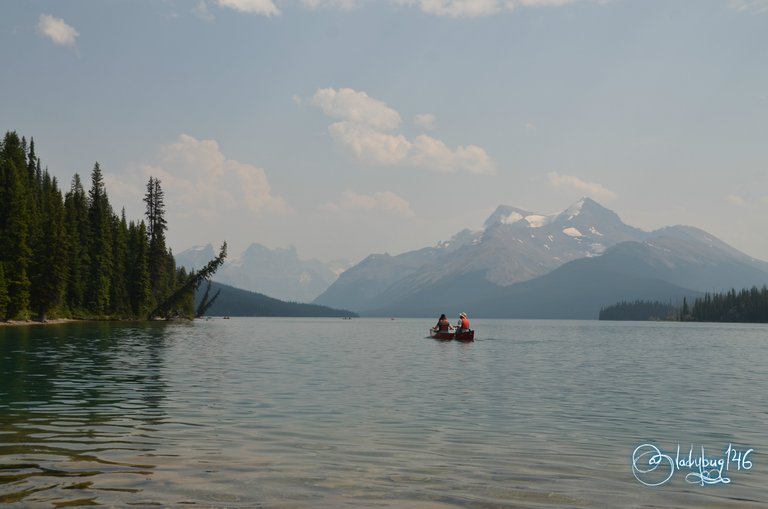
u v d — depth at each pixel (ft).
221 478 39.99
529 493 38.24
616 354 191.01
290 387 91.50
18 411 65.92
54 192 392.68
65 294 371.97
